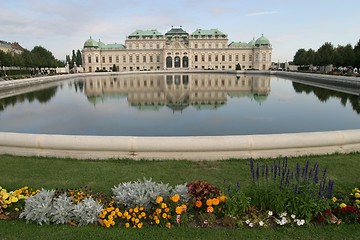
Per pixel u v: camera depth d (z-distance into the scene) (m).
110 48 153.62
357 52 67.38
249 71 105.62
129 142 10.37
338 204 6.66
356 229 6.07
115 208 6.65
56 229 6.16
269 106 27.97
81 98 35.94
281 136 10.50
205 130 18.47
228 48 153.12
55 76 75.50
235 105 28.69
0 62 65.75
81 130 19.03
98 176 8.85
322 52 92.88
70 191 7.45
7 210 6.93
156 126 19.66
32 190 7.94
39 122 21.66
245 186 7.97
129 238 5.85
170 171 9.18
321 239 5.77
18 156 10.73
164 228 6.16
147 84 56.66
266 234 5.93
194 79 71.88
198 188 6.73
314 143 10.54
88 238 5.86
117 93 40.66
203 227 6.18
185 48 149.00
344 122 20.62
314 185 6.62
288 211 6.44
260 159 10.20
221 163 9.85
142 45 153.75
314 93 38.62
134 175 8.90
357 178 8.51
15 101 33.81
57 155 10.61
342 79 48.38
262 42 150.00
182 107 27.67
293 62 145.00
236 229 6.10
